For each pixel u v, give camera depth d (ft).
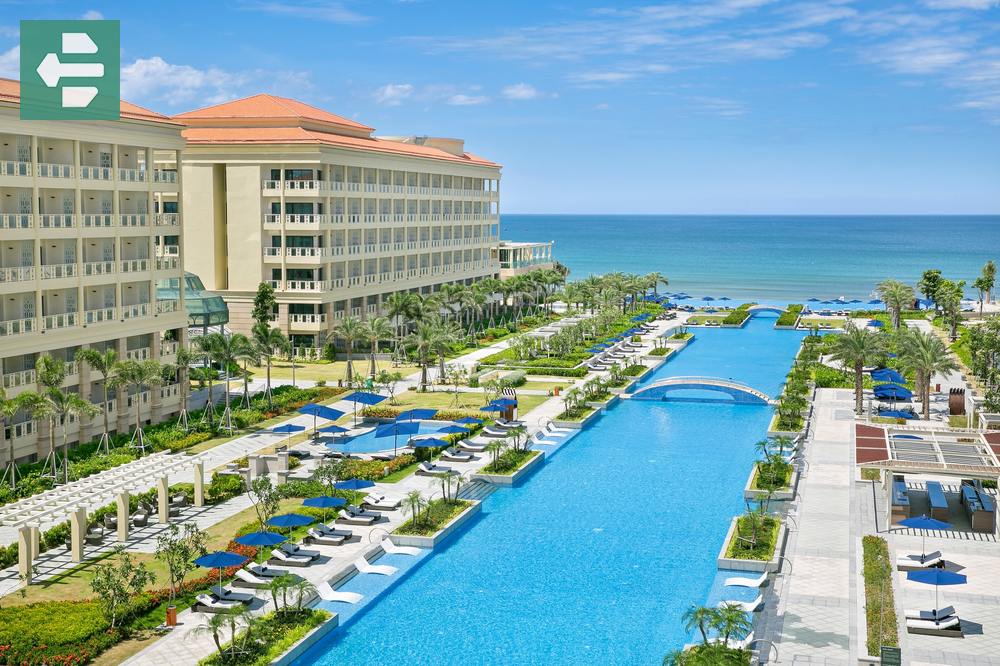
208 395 269.23
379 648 129.18
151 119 242.99
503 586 151.02
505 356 367.04
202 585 144.05
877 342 266.36
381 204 408.46
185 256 359.05
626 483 209.36
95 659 120.26
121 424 232.12
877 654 119.96
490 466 214.28
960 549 160.76
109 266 234.17
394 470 213.05
